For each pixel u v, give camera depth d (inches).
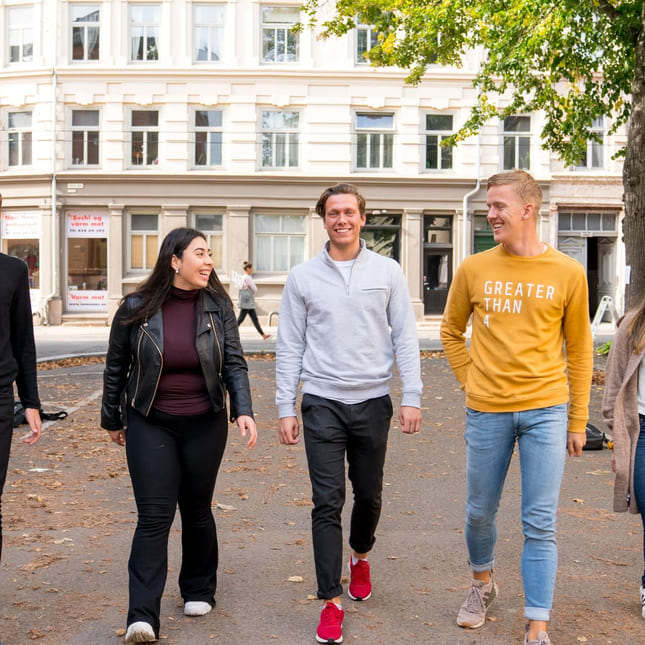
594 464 315.9
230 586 189.8
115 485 286.4
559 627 166.4
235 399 170.4
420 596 183.5
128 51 1172.5
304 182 1164.5
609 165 1187.9
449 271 1189.1
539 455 156.8
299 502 263.3
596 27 590.2
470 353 168.4
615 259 1198.9
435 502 264.7
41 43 1175.0
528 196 158.9
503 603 180.5
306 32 1171.3
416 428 171.2
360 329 168.2
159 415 165.6
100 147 1174.3
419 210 1167.6
